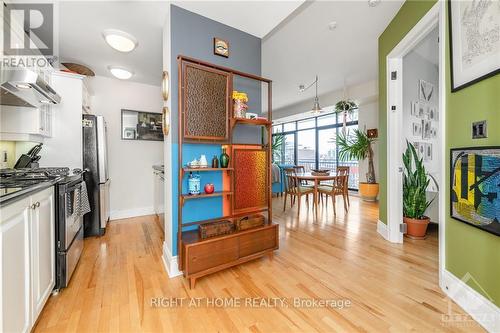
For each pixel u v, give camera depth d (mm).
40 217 1432
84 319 1433
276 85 5078
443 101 1699
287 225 3363
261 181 2340
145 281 1881
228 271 2023
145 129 4062
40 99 2254
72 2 1929
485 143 1346
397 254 2344
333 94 5664
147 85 4082
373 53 3535
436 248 2479
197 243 1783
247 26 2314
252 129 2502
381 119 2924
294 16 2588
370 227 3258
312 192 4125
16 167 2197
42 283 1449
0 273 987
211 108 2070
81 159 2830
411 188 2764
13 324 1087
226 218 2193
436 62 3557
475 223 1400
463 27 1485
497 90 1271
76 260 2053
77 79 2826
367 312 1484
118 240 2820
